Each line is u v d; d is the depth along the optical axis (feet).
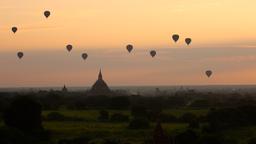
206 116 395.34
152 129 368.07
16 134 285.64
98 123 417.69
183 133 274.36
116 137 325.42
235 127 372.99
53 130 357.61
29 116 328.08
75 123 412.16
